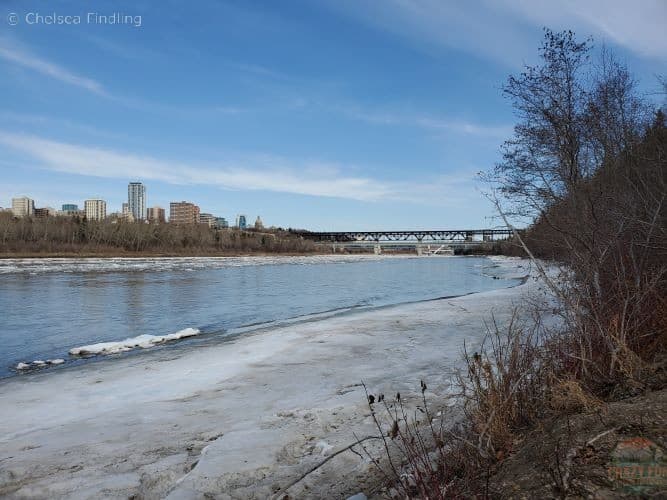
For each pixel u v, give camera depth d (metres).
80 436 6.30
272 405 7.32
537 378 5.25
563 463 3.34
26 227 90.62
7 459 5.57
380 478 4.57
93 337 15.23
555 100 14.14
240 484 4.71
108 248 98.12
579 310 6.05
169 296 27.52
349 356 10.70
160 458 5.45
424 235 178.50
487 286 35.28
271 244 143.62
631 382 4.76
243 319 18.88
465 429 4.93
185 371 9.84
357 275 52.66
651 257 7.44
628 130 11.90
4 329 16.67
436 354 10.62
